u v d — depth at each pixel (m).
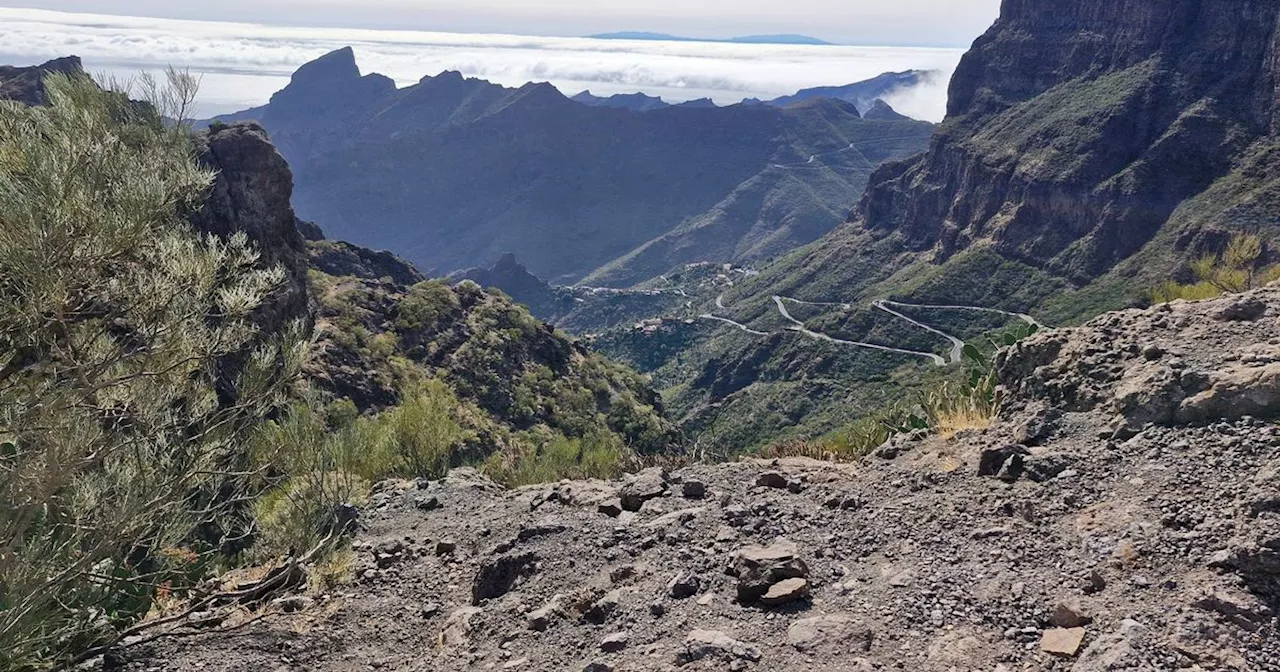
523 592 6.11
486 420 48.69
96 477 5.86
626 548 6.37
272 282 6.70
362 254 81.25
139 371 6.09
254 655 6.03
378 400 45.28
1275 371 5.90
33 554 4.81
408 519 9.12
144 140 6.12
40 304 5.02
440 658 5.57
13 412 5.04
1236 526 4.76
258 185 37.38
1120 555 4.88
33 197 4.90
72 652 5.74
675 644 4.77
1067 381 7.22
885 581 5.12
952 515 5.91
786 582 5.16
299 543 7.21
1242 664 3.86
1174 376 6.37
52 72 5.92
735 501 6.91
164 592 7.21
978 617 4.60
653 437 63.12
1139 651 3.99
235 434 6.64
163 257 5.95
